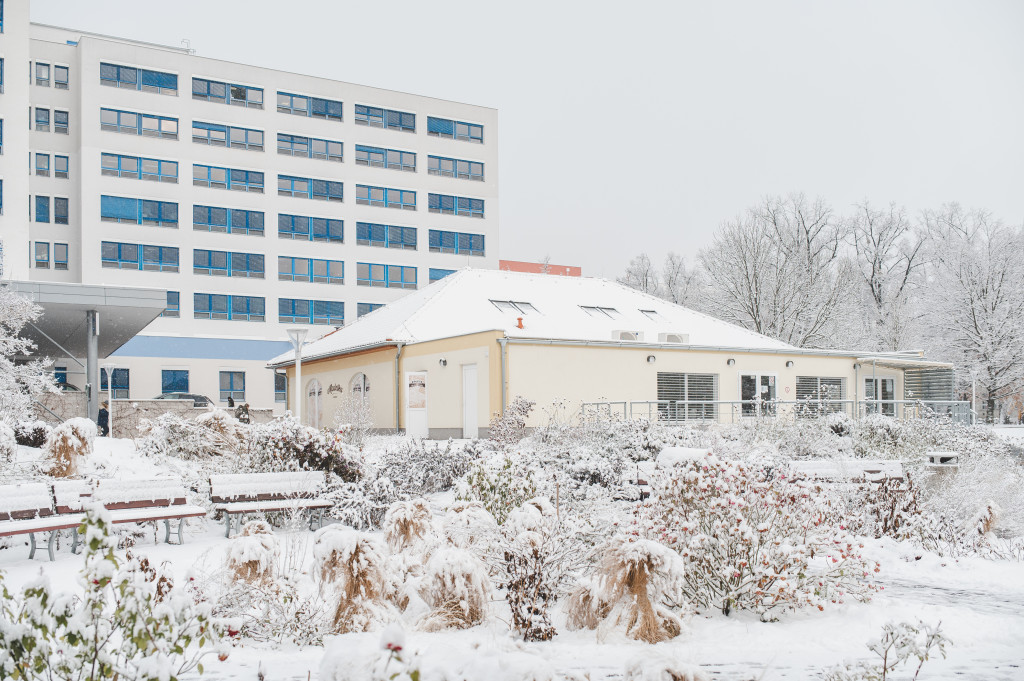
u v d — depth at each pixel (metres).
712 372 29.34
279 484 11.29
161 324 52.19
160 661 3.42
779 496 7.30
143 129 52.84
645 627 5.99
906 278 54.75
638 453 15.73
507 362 24.88
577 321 30.95
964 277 43.47
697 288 66.06
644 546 6.11
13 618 3.48
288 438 12.54
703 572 6.87
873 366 33.75
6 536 9.34
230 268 54.88
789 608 6.86
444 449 15.77
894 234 55.06
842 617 6.70
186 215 53.62
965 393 44.56
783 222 53.91
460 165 64.38
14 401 18.41
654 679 3.90
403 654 3.12
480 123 65.38
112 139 51.72
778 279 51.94
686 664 4.04
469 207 64.50
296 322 56.69
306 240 57.69
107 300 22.75
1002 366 42.75
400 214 61.56
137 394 50.00
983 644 6.04
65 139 51.78
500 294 32.94
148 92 53.12
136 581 3.52
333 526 6.51
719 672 5.30
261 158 56.59
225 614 5.95
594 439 16.88
